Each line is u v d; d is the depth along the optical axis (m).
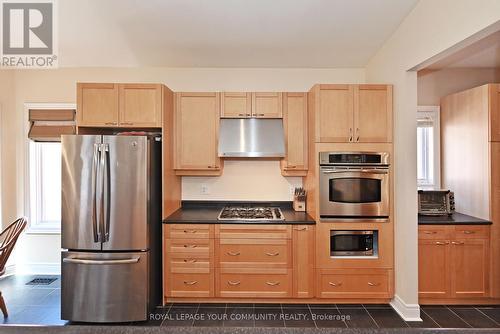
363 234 3.04
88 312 2.73
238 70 3.81
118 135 2.91
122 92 3.06
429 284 3.01
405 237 2.80
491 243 3.00
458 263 3.01
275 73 3.81
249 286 3.05
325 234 3.03
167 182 3.19
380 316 2.86
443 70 3.76
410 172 2.80
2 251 2.74
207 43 3.18
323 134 3.05
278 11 2.60
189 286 3.05
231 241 3.05
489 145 3.03
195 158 3.38
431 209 3.29
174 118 3.38
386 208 3.02
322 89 3.05
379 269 3.02
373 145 3.03
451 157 3.57
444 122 3.69
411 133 2.80
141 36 3.04
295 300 3.11
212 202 3.79
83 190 2.74
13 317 2.83
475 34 1.97
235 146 3.29
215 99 3.39
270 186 3.81
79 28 2.88
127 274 2.75
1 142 3.73
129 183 2.77
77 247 2.75
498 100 3.02
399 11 2.64
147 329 0.88
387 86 3.04
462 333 0.83
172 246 3.05
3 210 3.74
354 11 2.62
